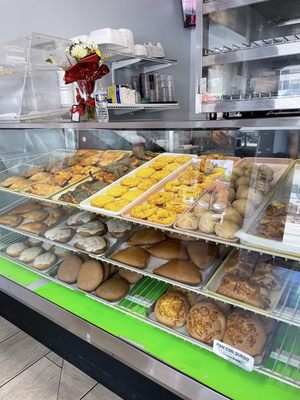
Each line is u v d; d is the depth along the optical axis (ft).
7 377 4.69
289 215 2.88
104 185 4.27
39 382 4.59
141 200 3.76
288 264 3.10
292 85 3.31
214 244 3.66
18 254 5.15
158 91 9.44
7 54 5.86
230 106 3.47
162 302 3.70
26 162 5.41
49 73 5.85
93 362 4.59
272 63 3.45
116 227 4.58
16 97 5.51
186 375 3.11
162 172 3.96
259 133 2.97
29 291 4.55
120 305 3.95
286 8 3.64
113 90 6.94
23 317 5.61
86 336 3.93
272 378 2.89
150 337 3.54
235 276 3.32
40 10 7.43
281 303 3.02
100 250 4.27
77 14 8.24
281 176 3.07
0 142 5.42
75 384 4.57
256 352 2.94
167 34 11.34
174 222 3.38
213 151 3.48
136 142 4.28
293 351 3.01
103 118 4.48
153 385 4.00
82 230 4.62
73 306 4.15
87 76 4.37
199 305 3.52
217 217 3.17
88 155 4.91
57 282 4.55
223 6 3.52
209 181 3.44
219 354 3.13
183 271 3.58
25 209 5.40
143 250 4.12
